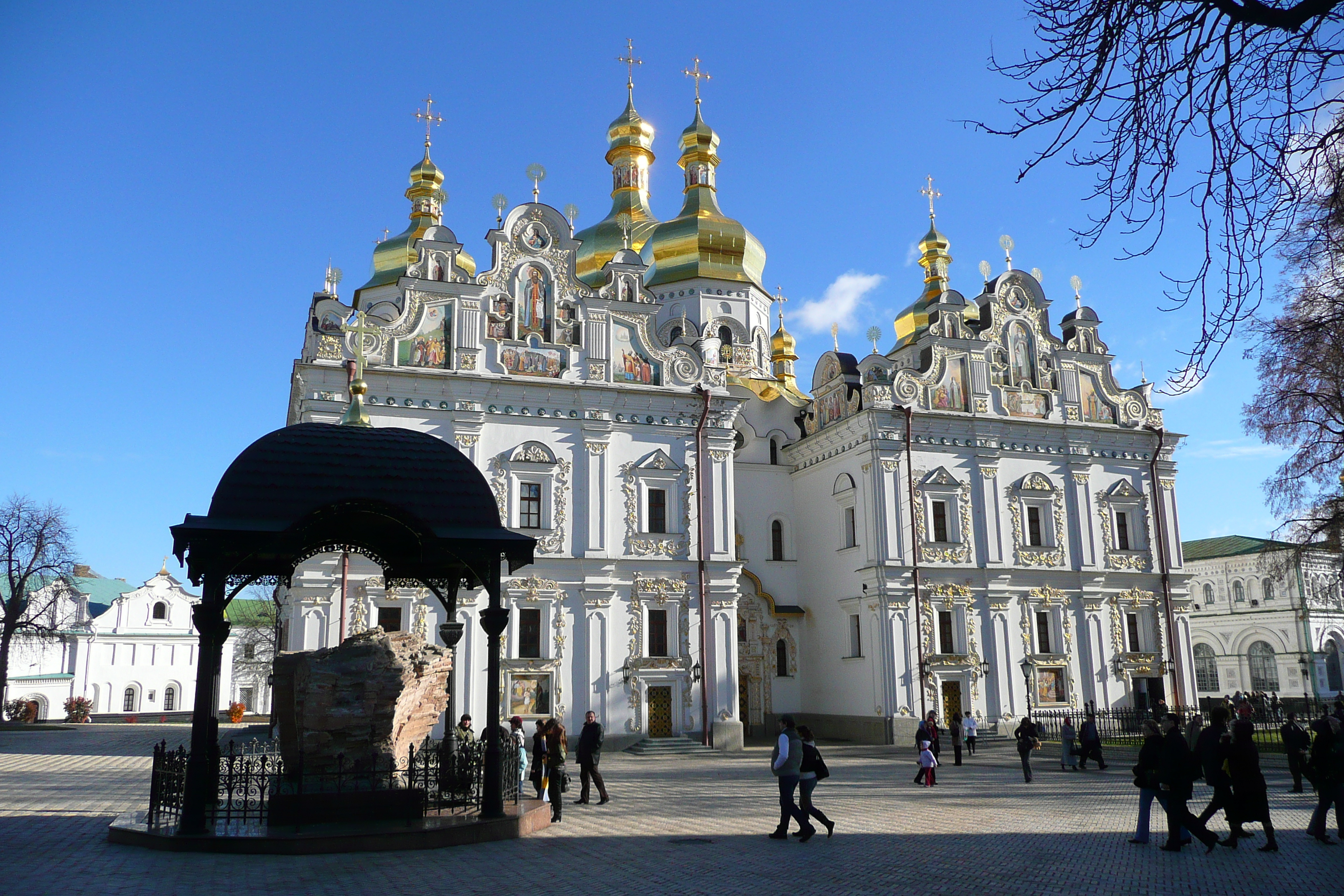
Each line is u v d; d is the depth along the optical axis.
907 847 16.59
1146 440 50.03
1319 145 8.13
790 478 51.91
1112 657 47.03
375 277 58.00
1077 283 51.69
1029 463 47.78
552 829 18.41
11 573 64.00
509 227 41.62
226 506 17.14
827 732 47.09
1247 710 17.23
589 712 23.36
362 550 21.78
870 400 45.56
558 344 41.44
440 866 14.49
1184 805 16.20
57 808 20.73
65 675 86.31
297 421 44.91
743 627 48.78
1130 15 8.27
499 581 18.56
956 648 44.62
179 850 15.34
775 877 13.91
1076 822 19.77
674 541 41.41
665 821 19.75
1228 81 8.10
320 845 15.36
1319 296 23.75
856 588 45.72
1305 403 32.06
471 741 22.23
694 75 59.50
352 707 17.42
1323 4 7.42
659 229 56.72
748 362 54.66
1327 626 74.69
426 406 38.91
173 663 91.62
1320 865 14.95
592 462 40.66
